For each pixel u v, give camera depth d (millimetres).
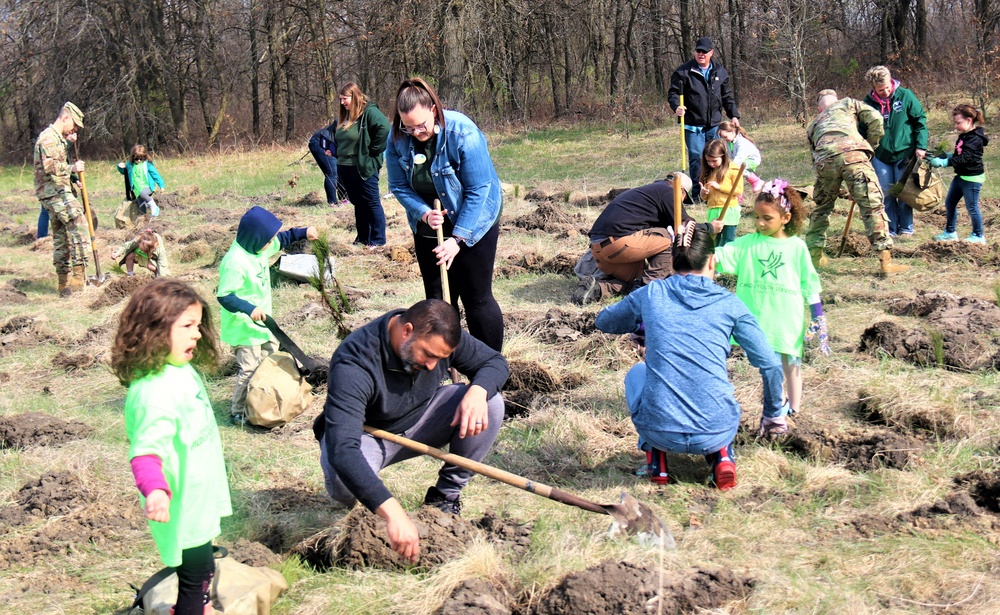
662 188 7879
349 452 3635
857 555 3943
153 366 3213
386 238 12125
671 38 35250
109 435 5887
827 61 29719
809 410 5625
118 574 4156
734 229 8867
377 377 3861
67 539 4480
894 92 9773
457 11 27422
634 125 26844
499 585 3812
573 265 9531
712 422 4500
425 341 3734
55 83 32375
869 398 5520
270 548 4375
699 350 4520
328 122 34812
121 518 4699
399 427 4133
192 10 34656
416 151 5586
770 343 5250
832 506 4422
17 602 3947
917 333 6352
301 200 16000
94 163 30938
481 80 30984
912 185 9516
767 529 4227
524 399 6082
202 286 10195
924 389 5543
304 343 7586
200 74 35344
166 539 3307
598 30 34375
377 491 3576
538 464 5145
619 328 4891
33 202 19797
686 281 4633
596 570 3688
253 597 3510
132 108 32656
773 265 5230
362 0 32969
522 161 20531
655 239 7734
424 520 4137
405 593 3770
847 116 8711
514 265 9852
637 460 5129
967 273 8383
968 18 26766
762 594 3635
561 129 28266
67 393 6852
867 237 9438
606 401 5938
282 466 5312
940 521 4191
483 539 4098
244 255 5895
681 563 3893
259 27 35000
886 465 4816
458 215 5672
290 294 9250
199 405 3350
